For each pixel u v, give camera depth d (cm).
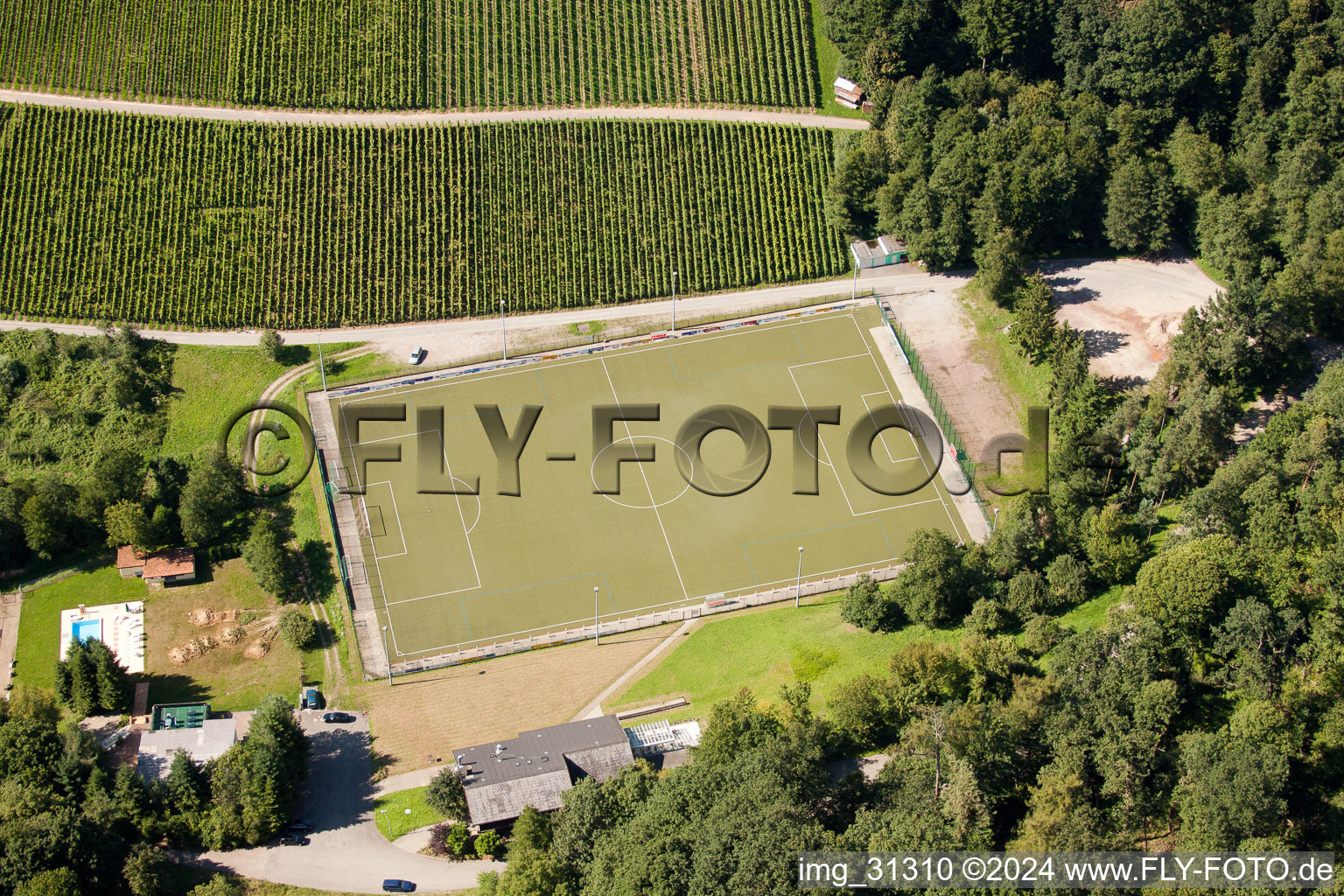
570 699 19425
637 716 19088
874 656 19350
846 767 17588
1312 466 19475
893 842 15138
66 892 16175
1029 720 16488
